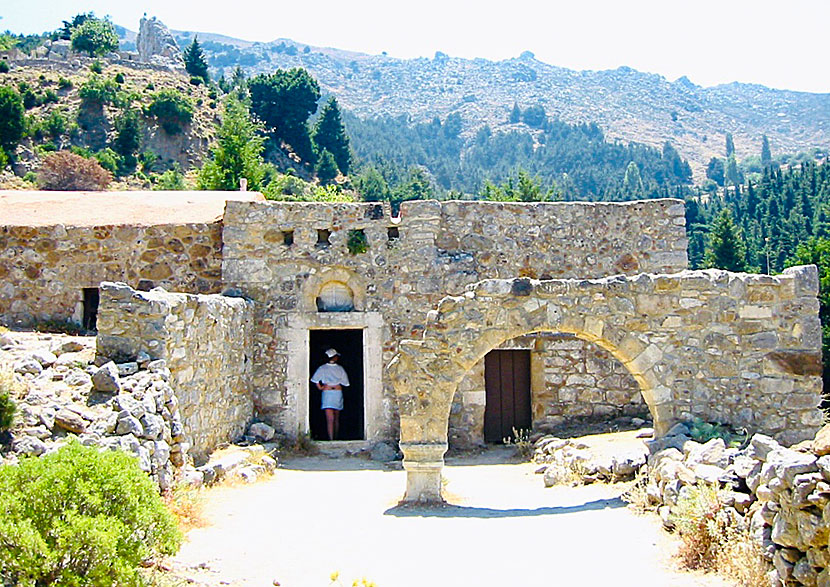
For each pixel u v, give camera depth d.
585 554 8.39
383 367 16.72
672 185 142.88
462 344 11.22
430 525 9.78
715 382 11.98
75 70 80.62
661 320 11.90
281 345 16.73
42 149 62.06
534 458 15.23
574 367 17.12
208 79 98.19
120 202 18.59
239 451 13.62
